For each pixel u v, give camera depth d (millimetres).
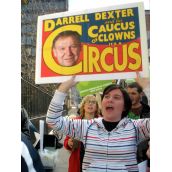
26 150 1030
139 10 1248
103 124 1407
